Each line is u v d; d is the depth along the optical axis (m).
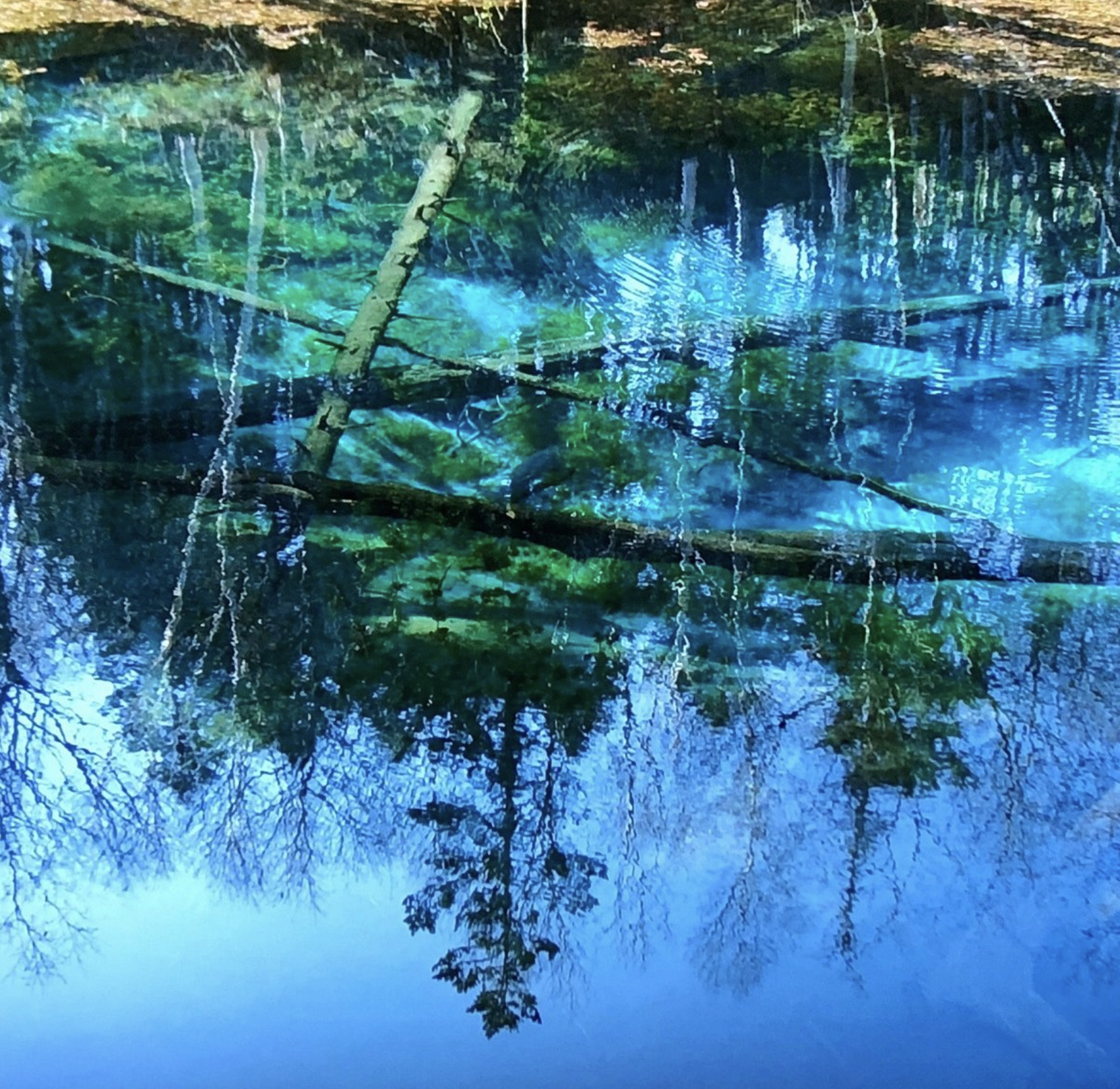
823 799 2.91
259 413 3.81
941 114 4.64
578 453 3.82
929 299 4.21
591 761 2.99
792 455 3.86
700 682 3.22
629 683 3.21
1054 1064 2.32
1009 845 2.79
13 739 2.96
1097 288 4.25
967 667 3.27
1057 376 4.05
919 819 2.89
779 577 3.51
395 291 4.18
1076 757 3.04
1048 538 3.61
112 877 2.66
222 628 3.26
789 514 3.68
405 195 4.45
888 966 2.52
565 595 3.43
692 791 2.95
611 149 4.57
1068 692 3.21
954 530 3.61
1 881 2.62
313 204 4.39
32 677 3.11
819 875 2.70
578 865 2.72
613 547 3.56
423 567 3.48
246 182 4.43
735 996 2.45
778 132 4.62
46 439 3.69
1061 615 3.41
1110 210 4.46
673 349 4.05
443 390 3.90
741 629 3.36
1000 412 3.95
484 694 3.15
